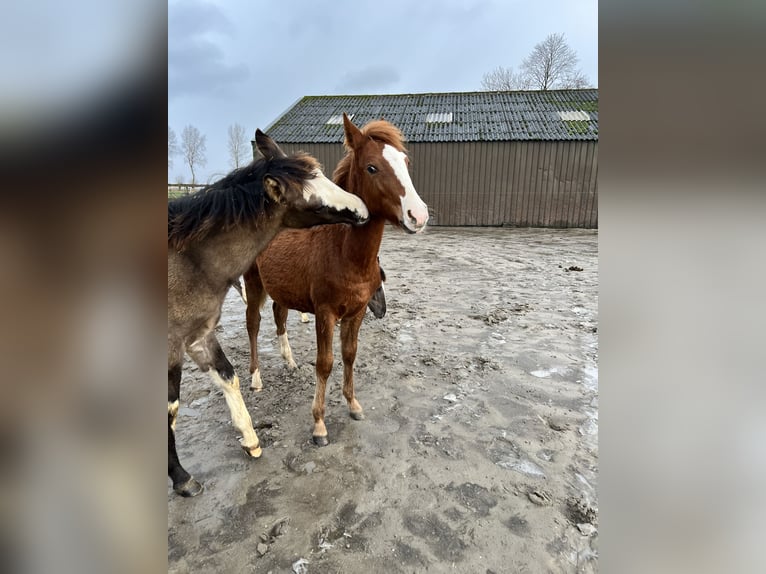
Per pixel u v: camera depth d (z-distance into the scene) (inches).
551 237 411.5
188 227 65.3
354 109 564.7
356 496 75.2
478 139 464.4
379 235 83.9
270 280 99.8
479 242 381.1
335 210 73.2
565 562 61.6
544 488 76.8
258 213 70.3
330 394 113.4
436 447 89.1
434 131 490.6
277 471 82.4
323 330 88.0
